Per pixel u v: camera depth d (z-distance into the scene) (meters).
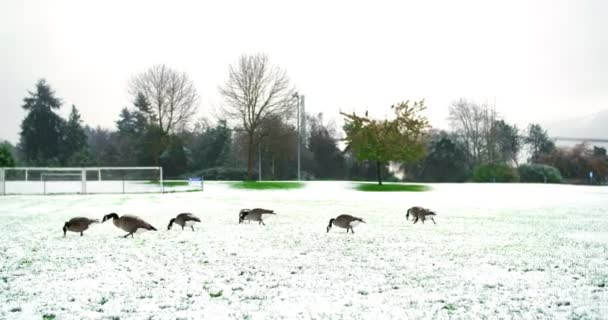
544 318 6.39
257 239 13.78
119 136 103.00
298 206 27.70
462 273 9.20
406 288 8.03
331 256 11.00
